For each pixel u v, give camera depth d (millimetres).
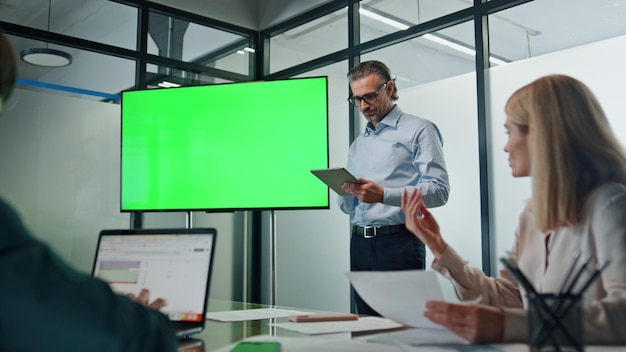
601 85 3121
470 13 3799
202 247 1315
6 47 670
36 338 622
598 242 1091
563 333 762
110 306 678
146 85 4457
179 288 1284
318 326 1314
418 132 2742
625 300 960
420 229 1317
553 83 1191
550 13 3520
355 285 1151
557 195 1162
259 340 1135
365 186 2447
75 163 4051
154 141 3381
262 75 5184
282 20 5020
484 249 3502
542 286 1212
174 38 4668
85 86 4148
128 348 677
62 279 646
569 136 1163
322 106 3176
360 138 2992
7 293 598
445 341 1054
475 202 3604
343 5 4566
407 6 4191
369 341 1091
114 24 4328
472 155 3641
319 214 4551
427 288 1027
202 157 3326
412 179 2771
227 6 5008
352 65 4480
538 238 1314
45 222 3885
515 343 976
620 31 3248
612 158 1148
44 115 3939
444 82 3824
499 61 3703
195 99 3361
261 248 4996
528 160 1267
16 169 3793
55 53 4023
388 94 2807
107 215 4180
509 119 1302
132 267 1344
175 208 3336
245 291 4934
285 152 3225
